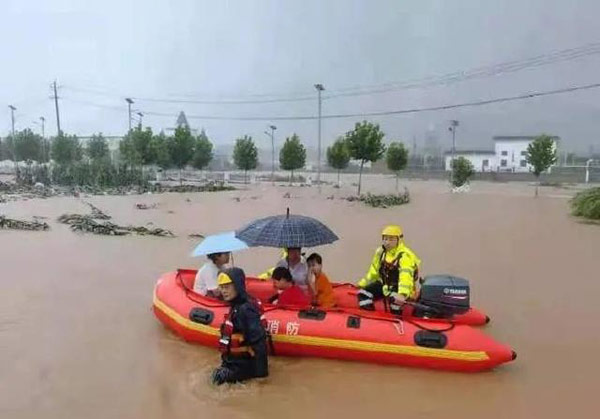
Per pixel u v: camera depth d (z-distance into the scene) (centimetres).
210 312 707
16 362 655
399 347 644
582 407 560
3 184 3584
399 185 5259
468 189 4491
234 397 570
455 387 602
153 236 1625
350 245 1498
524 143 9794
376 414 539
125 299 935
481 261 1277
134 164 4809
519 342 746
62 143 5359
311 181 5928
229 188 4231
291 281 745
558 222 2047
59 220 1953
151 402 556
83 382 602
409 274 720
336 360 669
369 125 3916
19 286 1014
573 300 946
